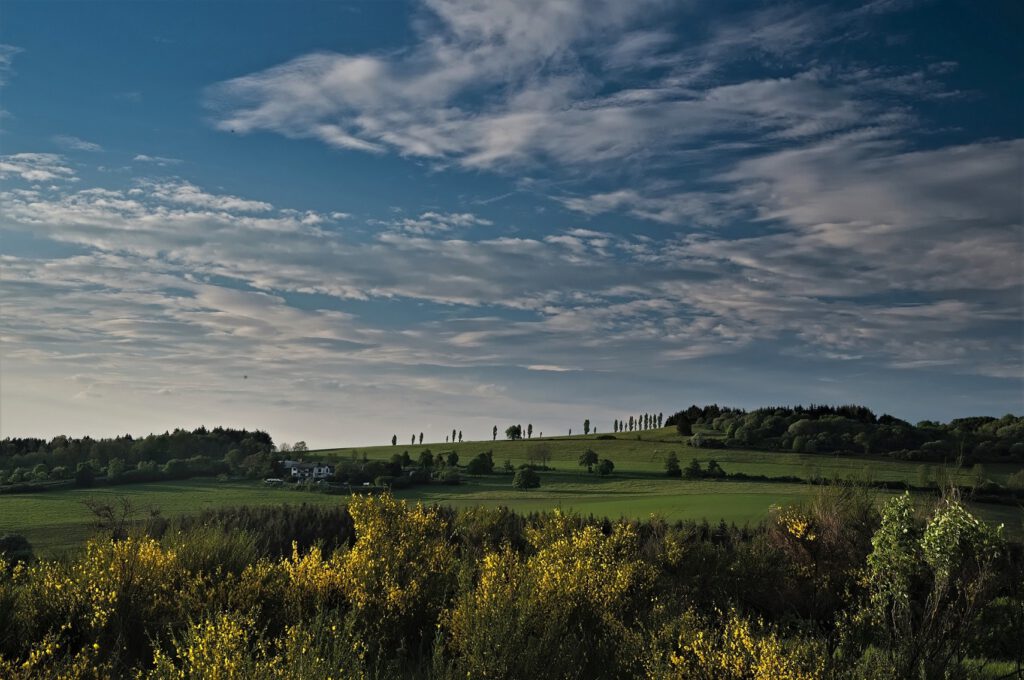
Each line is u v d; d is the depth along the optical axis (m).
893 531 8.70
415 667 6.94
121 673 5.80
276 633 7.11
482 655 6.33
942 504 9.89
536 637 6.81
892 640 7.84
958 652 7.60
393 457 94.06
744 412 132.62
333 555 8.85
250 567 7.93
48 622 6.55
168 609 7.16
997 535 7.91
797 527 12.81
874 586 9.78
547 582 8.12
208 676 4.66
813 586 11.77
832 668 6.38
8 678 4.87
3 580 6.89
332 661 5.16
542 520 15.09
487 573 7.89
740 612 9.45
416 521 9.55
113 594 6.67
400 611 7.93
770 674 6.04
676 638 7.06
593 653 7.49
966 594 7.90
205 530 9.67
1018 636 8.08
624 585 9.35
